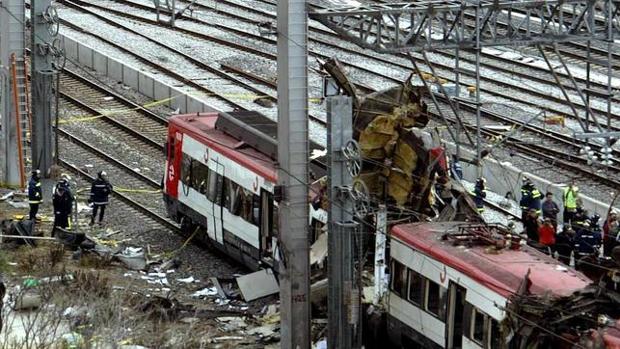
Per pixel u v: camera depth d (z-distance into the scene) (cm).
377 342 8162
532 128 12462
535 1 7725
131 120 12838
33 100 10481
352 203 7338
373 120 8275
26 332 6756
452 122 12475
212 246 9862
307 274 7781
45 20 10369
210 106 12694
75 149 12025
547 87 14025
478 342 7050
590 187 11112
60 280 8162
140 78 13750
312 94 13588
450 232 7719
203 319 8312
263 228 8938
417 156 8256
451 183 8500
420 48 7569
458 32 7675
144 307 8069
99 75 14262
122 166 11606
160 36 15538
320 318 8462
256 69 14475
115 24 15838
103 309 7319
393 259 7981
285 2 7481
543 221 9044
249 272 9381
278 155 7738
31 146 10856
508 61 15050
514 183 10925
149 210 10606
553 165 11600
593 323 6431
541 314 6519
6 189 10912
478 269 7119
